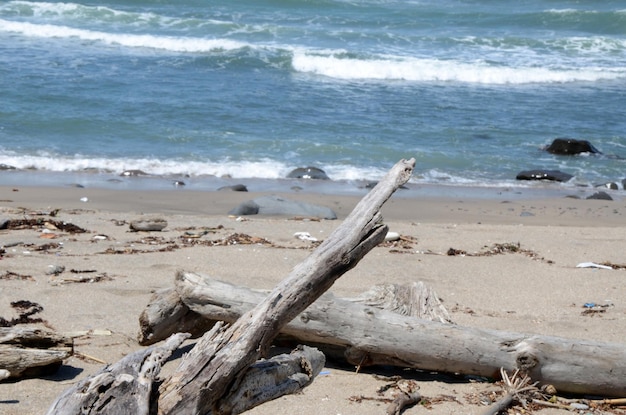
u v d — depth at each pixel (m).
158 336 8.60
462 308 10.92
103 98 29.17
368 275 12.53
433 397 7.79
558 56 41.69
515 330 9.87
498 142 27.77
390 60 37.81
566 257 14.69
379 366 8.55
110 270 12.02
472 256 14.35
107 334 9.10
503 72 37.28
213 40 39.22
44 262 12.31
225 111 28.98
